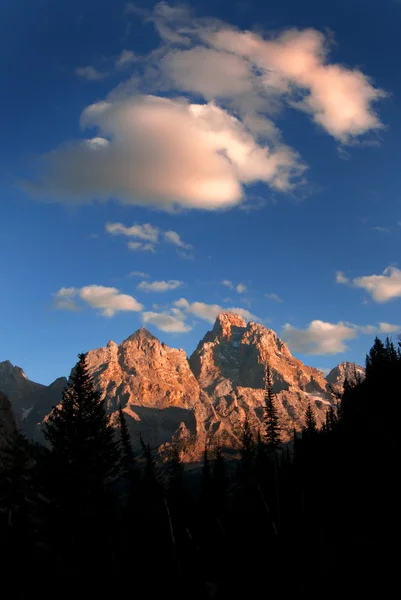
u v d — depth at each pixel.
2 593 40.66
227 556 32.91
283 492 47.38
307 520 34.44
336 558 29.72
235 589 30.31
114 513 52.22
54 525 46.22
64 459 48.75
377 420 49.44
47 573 41.78
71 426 50.34
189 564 33.91
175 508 75.19
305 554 30.73
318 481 45.94
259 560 31.36
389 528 32.31
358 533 32.53
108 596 36.81
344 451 50.56
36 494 50.94
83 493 48.50
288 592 28.81
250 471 74.12
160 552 38.28
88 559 42.09
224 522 44.19
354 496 39.56
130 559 38.38
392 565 28.34
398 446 44.00
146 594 34.28
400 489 37.75
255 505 40.12
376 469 42.69
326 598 27.56
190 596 31.86
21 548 44.00
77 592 39.44
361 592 27.25
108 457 54.03
